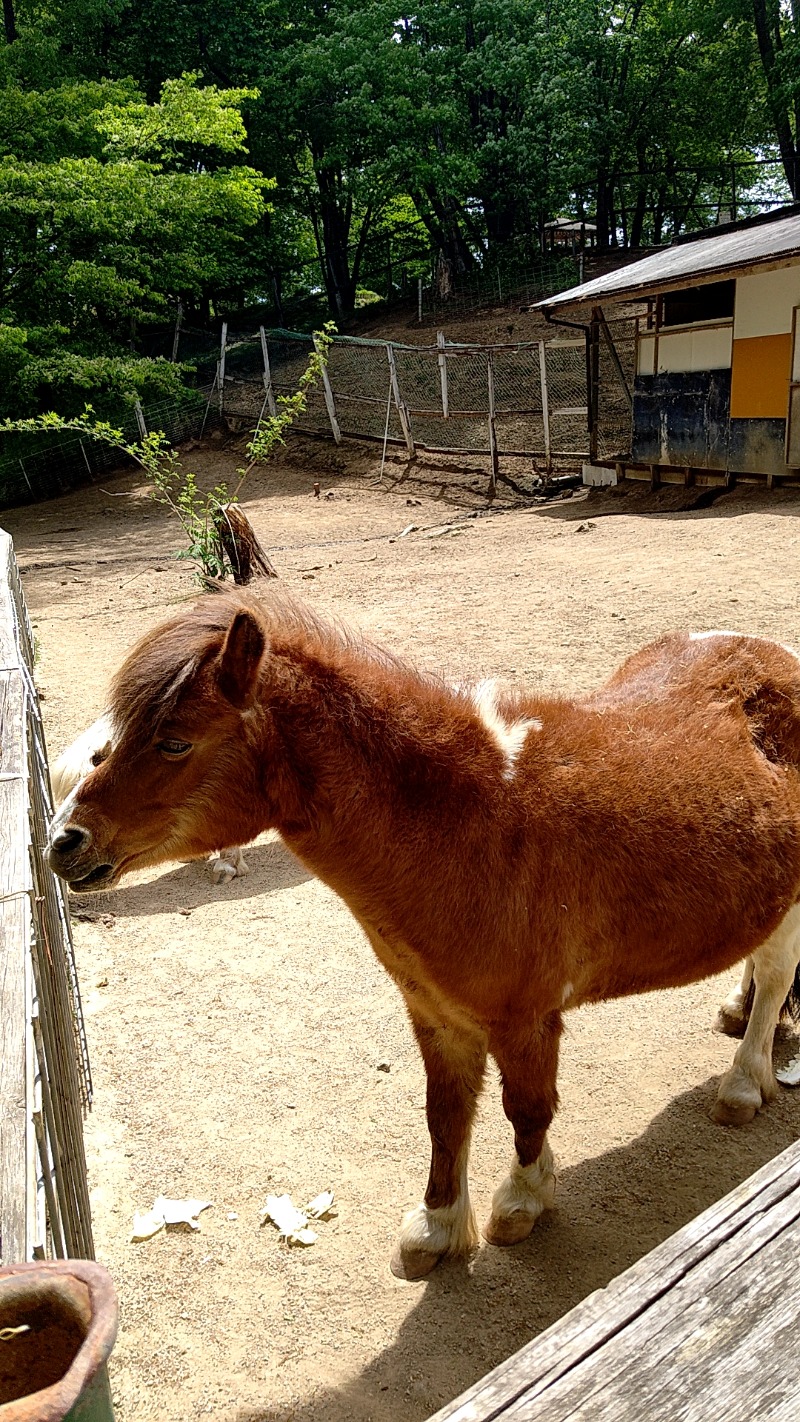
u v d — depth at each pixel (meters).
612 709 3.02
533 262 27.50
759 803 2.92
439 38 26.88
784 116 27.06
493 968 2.50
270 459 20.91
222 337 23.31
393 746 2.43
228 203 20.98
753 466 13.53
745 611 7.95
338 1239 2.91
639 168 29.41
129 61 27.42
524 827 2.50
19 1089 1.46
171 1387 2.48
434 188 27.58
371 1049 3.77
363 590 10.58
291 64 26.70
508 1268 2.79
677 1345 1.13
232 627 2.20
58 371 17.92
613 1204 3.00
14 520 19.28
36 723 3.97
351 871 2.48
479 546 12.94
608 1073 3.59
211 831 2.40
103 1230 2.96
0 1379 0.95
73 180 18.30
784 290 12.56
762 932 3.03
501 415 18.48
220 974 4.32
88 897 5.12
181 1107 3.49
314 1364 2.53
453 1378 2.46
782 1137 3.24
